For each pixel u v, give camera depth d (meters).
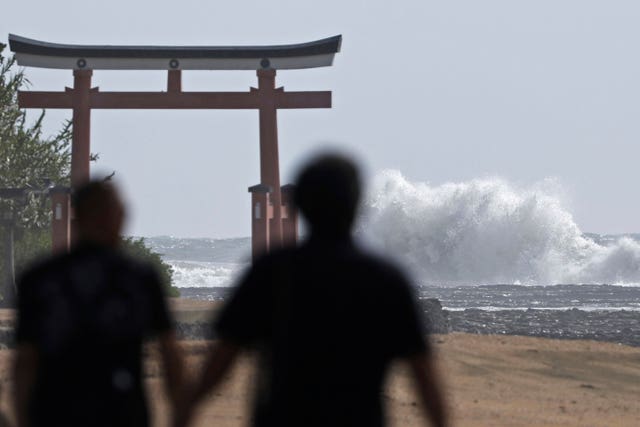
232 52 99.38
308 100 99.44
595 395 59.50
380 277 13.58
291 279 13.59
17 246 116.50
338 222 13.84
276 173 99.44
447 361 66.19
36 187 103.06
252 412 13.81
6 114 129.38
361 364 13.47
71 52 99.44
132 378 14.82
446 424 13.79
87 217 15.11
